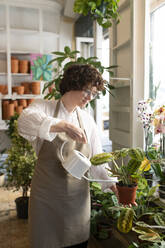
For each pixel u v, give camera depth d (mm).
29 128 1214
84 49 4965
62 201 1410
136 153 1408
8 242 2221
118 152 1463
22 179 2602
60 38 4723
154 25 2555
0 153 4066
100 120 3779
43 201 1392
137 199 1764
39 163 1425
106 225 1954
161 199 1698
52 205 1399
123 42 2596
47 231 1411
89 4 1970
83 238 1513
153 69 2586
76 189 1442
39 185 1400
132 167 1510
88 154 1494
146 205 1859
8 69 4152
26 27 4449
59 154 1375
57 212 1411
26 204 2635
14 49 4484
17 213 2695
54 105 1460
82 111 1594
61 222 1425
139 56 2375
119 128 3035
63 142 1374
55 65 4605
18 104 4355
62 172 1394
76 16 4520
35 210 1399
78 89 1322
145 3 2295
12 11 4348
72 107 1433
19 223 2582
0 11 4277
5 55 4387
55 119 1204
